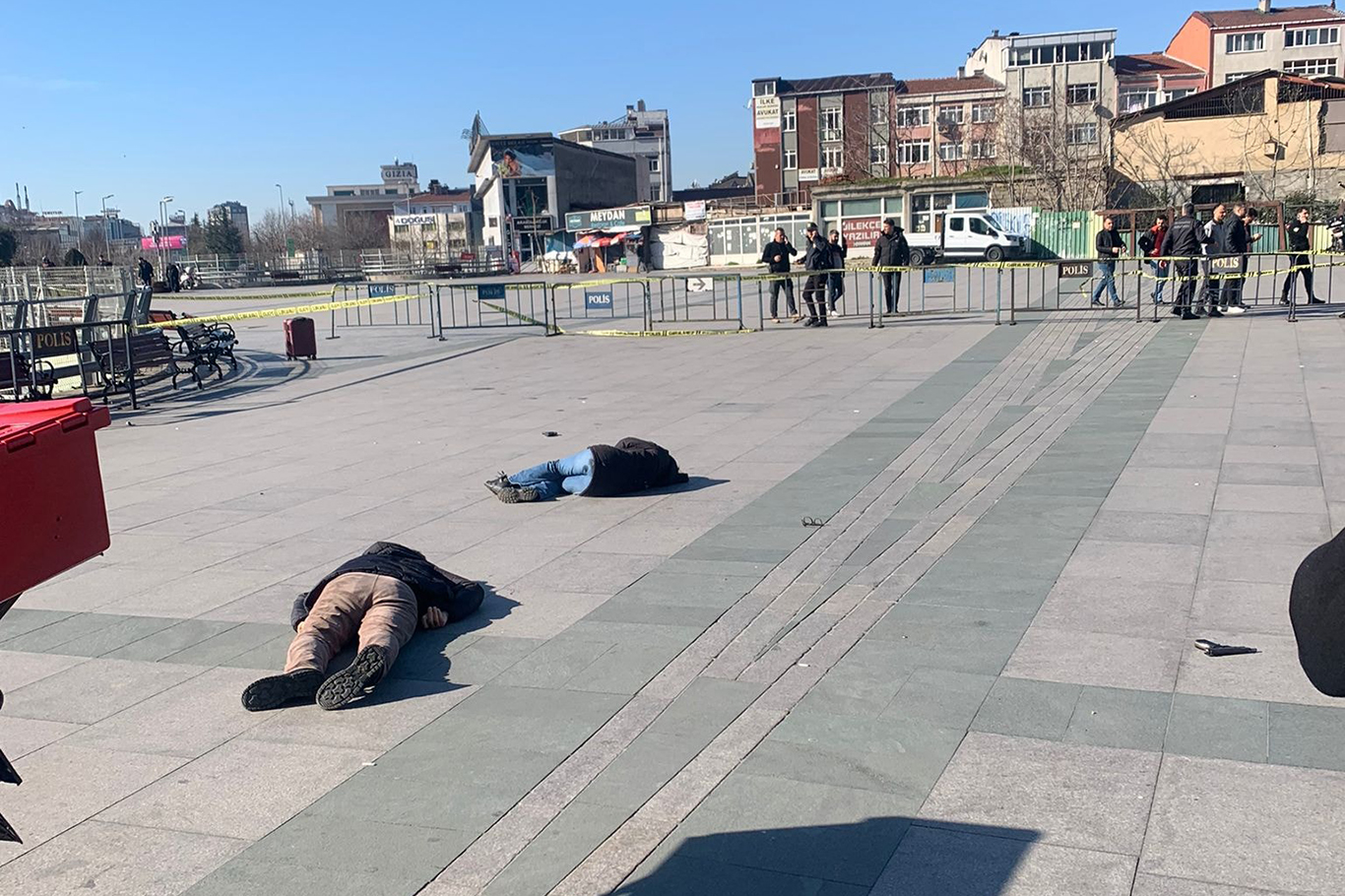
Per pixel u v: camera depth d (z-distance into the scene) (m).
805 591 6.09
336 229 116.69
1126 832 3.58
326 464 10.48
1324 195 46.81
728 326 21.97
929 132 73.81
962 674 4.87
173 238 121.75
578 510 8.12
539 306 32.12
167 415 14.52
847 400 12.33
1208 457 8.51
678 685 4.92
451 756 4.36
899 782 3.98
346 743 4.53
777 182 77.06
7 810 4.09
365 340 24.19
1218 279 17.58
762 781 4.04
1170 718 4.35
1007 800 3.82
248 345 25.59
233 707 4.96
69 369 15.63
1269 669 4.75
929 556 6.57
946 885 3.35
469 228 107.62
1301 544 6.35
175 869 3.65
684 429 11.20
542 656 5.34
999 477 8.38
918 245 45.69
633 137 122.81
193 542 7.79
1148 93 74.31
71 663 5.57
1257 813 3.64
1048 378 12.80
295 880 3.55
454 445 11.11
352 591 5.41
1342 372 11.74
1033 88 70.38
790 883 3.40
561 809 3.92
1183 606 5.53
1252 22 73.62
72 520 2.68
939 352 15.73
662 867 3.52
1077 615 5.48
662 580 6.39
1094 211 46.88
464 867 3.58
